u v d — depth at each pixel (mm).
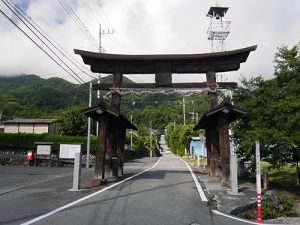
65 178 17297
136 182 14961
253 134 14023
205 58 16250
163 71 16453
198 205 9359
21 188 12828
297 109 13523
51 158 28422
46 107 80812
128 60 16406
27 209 8289
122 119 16094
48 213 7742
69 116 41594
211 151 17422
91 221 6918
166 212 8148
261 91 15453
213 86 16203
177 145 75125
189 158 49531
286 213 11227
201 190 12461
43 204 9062
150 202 9555
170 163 36938
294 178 19406
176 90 16328
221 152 14117
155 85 16406
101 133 14391
